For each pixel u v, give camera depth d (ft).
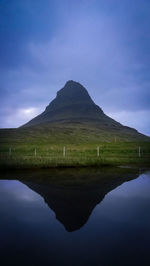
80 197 30.01
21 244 15.83
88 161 76.02
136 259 13.83
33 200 28.32
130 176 49.65
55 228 18.83
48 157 82.07
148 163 81.82
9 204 26.37
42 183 40.37
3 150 145.48
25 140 297.74
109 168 65.67
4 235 17.35
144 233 17.87
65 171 57.47
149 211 23.82
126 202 27.55
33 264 13.26
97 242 16.20
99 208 24.97
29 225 19.52
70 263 13.42
